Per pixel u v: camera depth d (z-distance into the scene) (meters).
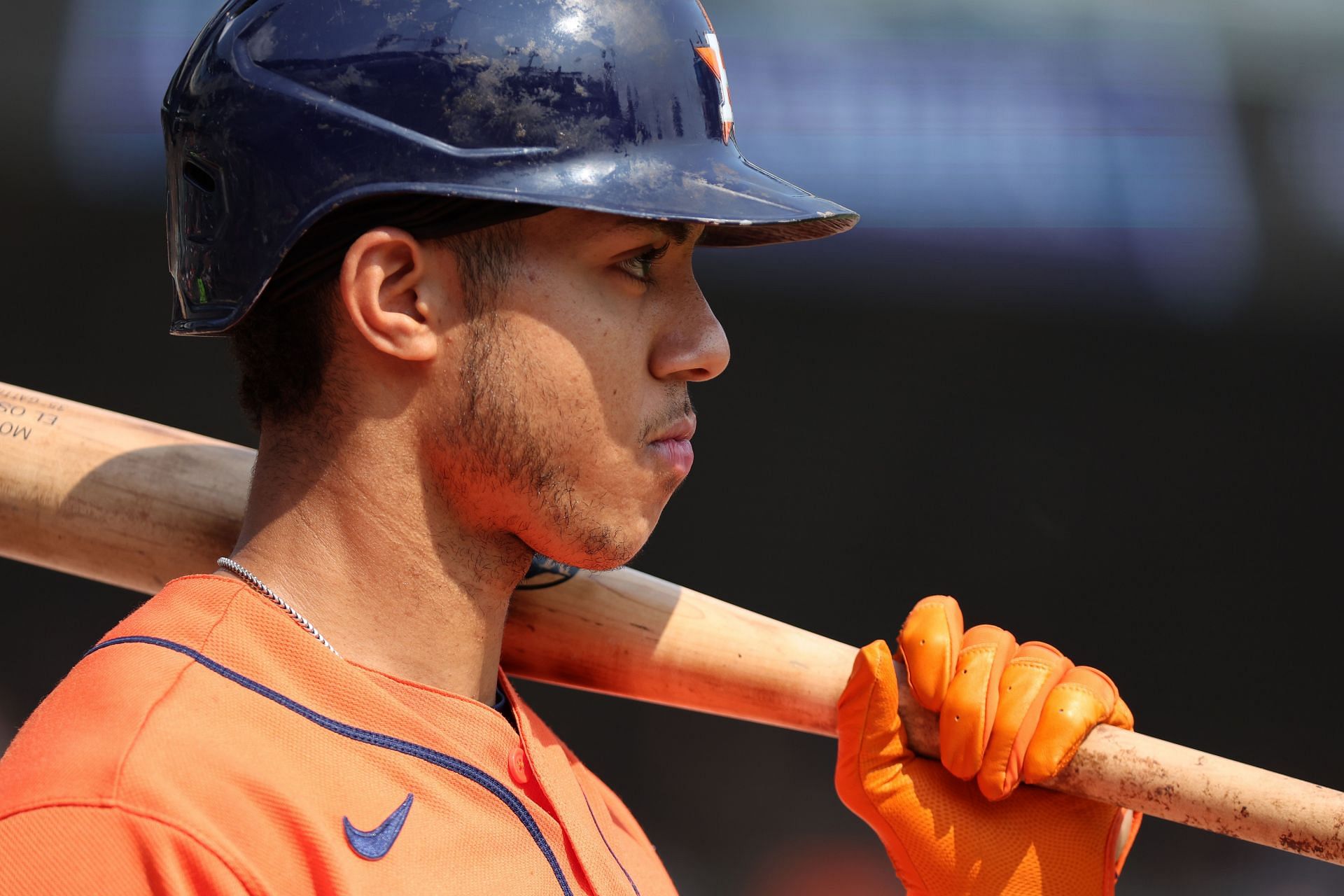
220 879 3.81
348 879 4.05
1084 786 5.38
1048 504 24.47
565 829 4.76
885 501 24.36
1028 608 23.78
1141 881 19.31
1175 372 25.00
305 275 4.68
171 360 23.64
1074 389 24.92
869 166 25.00
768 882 19.39
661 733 21.08
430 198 4.52
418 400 4.67
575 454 4.70
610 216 4.62
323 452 4.71
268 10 4.69
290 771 4.18
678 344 4.87
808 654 5.84
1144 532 24.30
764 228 5.46
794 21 25.72
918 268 25.14
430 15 4.53
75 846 3.76
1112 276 25.17
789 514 24.38
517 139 4.50
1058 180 25.09
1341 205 25.08
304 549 4.70
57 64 24.25
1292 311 25.02
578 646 5.87
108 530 5.53
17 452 5.59
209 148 4.69
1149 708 23.08
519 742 4.84
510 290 4.58
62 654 21.22
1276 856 19.52
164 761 3.95
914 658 5.62
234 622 4.43
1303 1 26.47
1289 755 22.42
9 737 19.89
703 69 4.91
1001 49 25.77
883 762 5.65
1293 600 23.64
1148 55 25.84
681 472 5.04
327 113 4.50
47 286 23.50
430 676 4.82
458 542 4.83
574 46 4.58
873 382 25.03
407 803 4.36
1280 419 24.67
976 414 24.88
